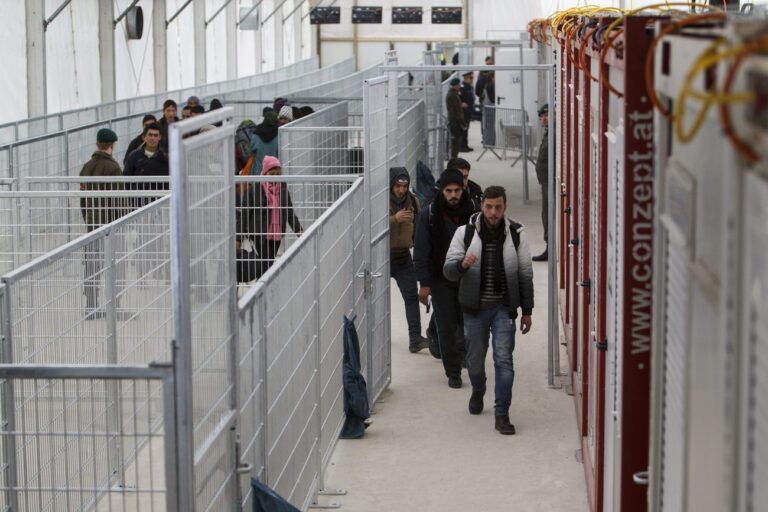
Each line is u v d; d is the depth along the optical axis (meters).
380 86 9.84
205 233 4.44
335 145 16.11
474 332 9.21
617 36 4.80
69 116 18.70
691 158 3.01
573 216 10.00
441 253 10.04
